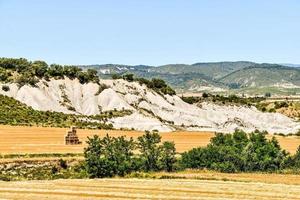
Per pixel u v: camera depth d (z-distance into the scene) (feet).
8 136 462.19
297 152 394.93
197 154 383.04
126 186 290.35
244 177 343.46
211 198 258.37
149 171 366.02
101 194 264.11
